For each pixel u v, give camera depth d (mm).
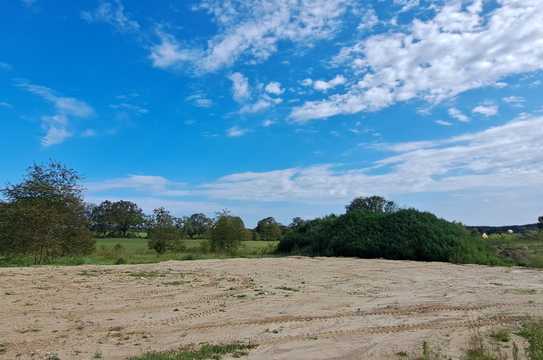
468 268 21969
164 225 34594
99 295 13609
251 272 19422
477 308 11898
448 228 28375
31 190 25438
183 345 8531
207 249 35781
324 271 20062
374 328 9758
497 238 36062
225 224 35594
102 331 9609
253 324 10172
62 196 26109
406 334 9250
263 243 44344
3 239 24656
